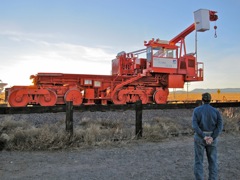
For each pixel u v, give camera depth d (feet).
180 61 67.51
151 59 63.10
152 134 32.17
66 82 57.67
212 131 16.08
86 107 30.45
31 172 18.60
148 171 19.25
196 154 16.28
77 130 30.58
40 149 25.31
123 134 32.17
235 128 39.17
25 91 50.16
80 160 22.03
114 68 73.15
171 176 18.20
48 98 52.24
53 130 30.66
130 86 63.98
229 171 19.52
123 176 18.02
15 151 24.57
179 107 37.17
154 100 63.87
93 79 59.98
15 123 34.99
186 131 36.83
